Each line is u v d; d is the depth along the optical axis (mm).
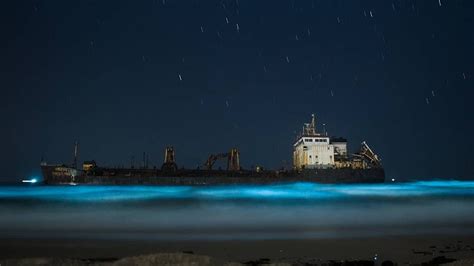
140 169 113875
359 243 25531
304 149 120375
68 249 23609
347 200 61906
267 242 26031
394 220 37656
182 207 49469
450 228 32469
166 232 30344
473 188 109938
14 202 54906
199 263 15977
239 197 67625
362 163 122812
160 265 15648
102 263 16125
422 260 20438
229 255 21984
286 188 99562
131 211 44531
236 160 124000
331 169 118188
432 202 58875
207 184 110562
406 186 115812
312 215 41406
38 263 15922
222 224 34688
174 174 113812
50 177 112062
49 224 33969
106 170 113250
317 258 21078
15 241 26125
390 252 22672
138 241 26469
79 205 50906
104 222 35406
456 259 20344
